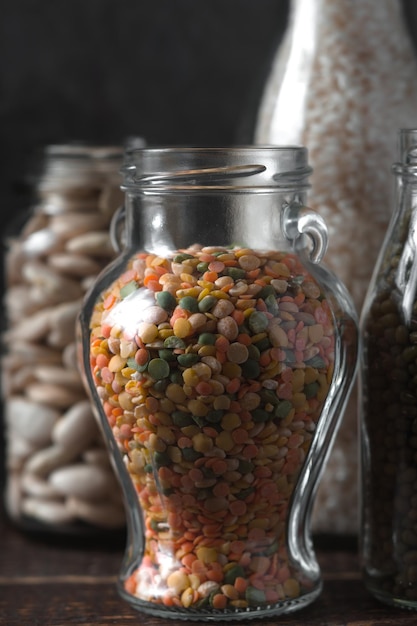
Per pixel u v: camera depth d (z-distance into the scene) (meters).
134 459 0.41
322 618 0.42
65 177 0.50
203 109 0.59
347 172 0.46
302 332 0.40
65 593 0.45
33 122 0.58
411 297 0.41
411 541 0.42
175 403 0.40
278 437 0.40
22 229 0.50
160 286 0.40
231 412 0.40
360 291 0.46
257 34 0.58
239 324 0.40
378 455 0.42
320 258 0.41
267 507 0.41
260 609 0.41
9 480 0.52
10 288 0.51
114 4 0.58
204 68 0.58
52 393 0.49
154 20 0.58
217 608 0.41
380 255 0.43
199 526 0.41
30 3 0.58
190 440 0.40
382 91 0.46
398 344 0.41
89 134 0.58
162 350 0.40
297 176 0.41
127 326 0.40
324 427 0.42
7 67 0.58
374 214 0.46
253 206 0.41
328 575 0.46
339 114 0.46
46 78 0.58
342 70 0.46
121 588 0.43
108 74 0.58
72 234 0.49
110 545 0.50
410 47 0.47
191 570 0.41
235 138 0.58
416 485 0.41
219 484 0.40
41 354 0.49
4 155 0.58
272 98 0.48
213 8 0.58
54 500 0.50
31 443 0.50
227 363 0.40
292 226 0.41
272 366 0.40
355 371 0.43
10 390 0.51
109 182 0.49
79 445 0.49
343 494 0.47
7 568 0.47
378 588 0.43
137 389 0.40
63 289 0.49
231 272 0.40
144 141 0.53
